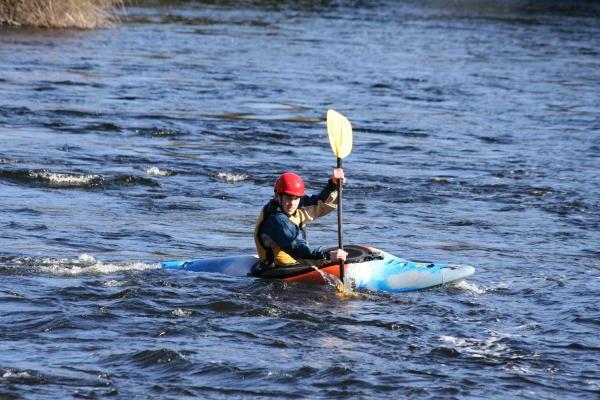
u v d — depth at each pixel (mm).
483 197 45969
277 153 53906
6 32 97500
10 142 51906
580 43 119188
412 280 30828
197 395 21984
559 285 31812
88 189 43531
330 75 85188
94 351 24219
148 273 30938
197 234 36969
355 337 26156
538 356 25266
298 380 23031
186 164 49688
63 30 103062
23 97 65500
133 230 36938
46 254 32594
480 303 29609
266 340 25609
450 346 25719
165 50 94938
